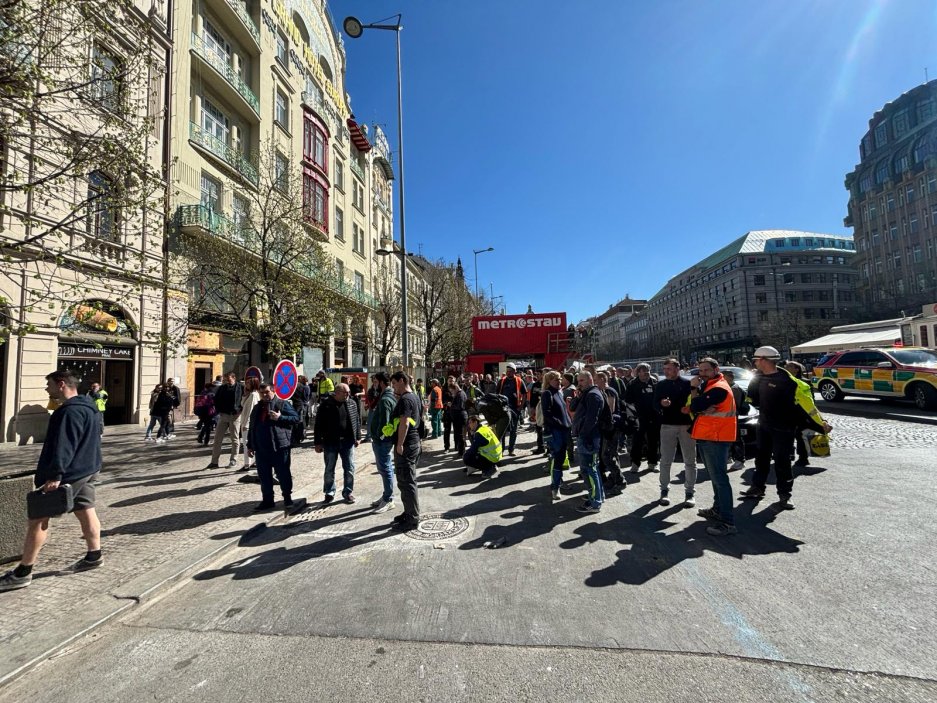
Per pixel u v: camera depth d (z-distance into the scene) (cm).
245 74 2077
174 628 302
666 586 337
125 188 668
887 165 6097
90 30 627
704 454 455
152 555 414
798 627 278
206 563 409
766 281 8181
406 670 248
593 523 488
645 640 269
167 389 1155
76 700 233
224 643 282
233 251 1449
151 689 240
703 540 427
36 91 570
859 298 6600
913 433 938
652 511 524
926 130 5538
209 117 1817
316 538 473
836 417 1267
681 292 10625
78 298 1153
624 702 218
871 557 373
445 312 3225
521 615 302
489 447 720
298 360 1866
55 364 1131
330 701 226
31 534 356
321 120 2653
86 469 383
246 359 1862
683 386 541
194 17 1741
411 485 495
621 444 895
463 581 357
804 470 676
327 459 607
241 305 1497
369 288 3522
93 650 279
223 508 563
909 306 5222
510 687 231
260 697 230
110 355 1298
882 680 229
